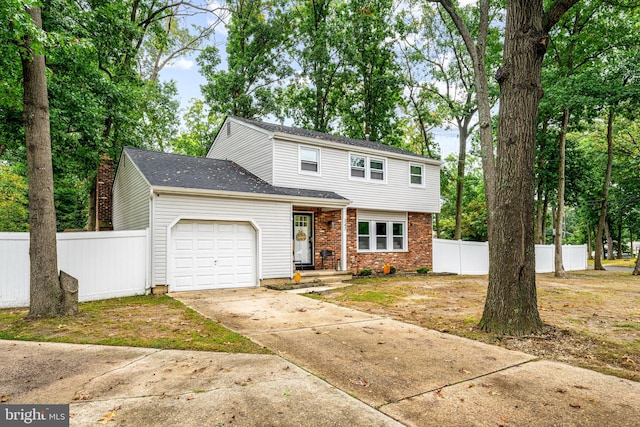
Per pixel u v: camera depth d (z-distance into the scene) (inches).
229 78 1001.5
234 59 1062.4
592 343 229.8
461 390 158.9
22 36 290.7
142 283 429.4
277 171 571.8
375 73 1070.4
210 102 1049.5
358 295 419.5
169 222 442.0
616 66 615.5
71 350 212.5
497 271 256.2
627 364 193.2
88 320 289.3
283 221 530.3
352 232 652.7
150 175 460.4
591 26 674.2
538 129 839.7
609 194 991.6
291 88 1129.4
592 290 477.4
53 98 482.0
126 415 133.6
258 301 382.3
